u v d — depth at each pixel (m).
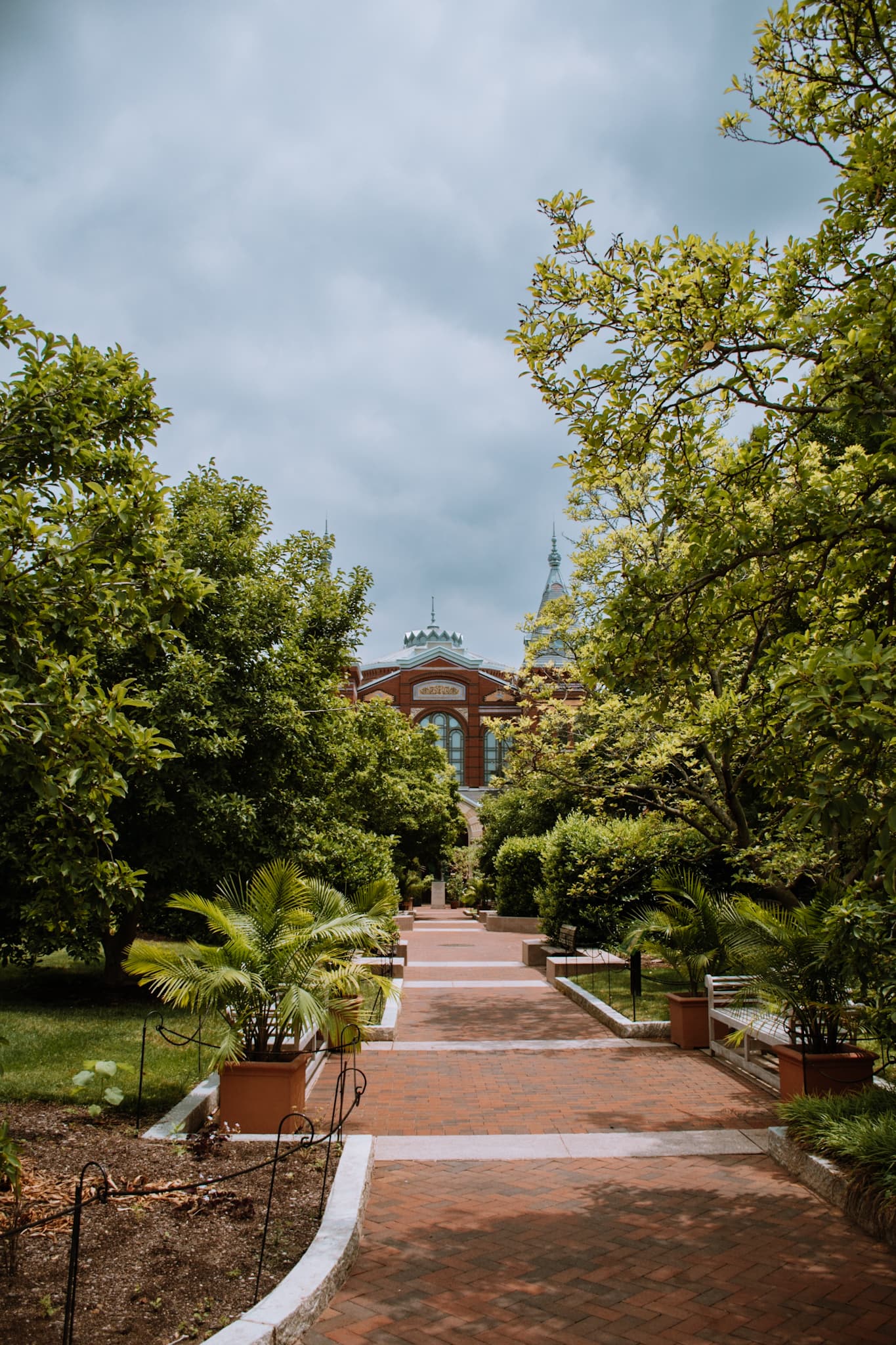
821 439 14.77
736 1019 9.21
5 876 10.36
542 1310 4.20
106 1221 4.74
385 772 25.91
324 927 7.63
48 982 13.72
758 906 8.68
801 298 6.77
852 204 5.98
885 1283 4.52
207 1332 3.71
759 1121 7.51
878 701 3.89
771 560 6.49
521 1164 6.43
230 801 11.55
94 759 4.82
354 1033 7.79
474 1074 9.20
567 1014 12.94
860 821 4.36
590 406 6.95
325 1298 4.17
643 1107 7.94
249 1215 4.91
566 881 18.30
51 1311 3.81
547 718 15.68
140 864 11.80
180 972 6.75
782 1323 4.10
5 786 6.43
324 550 16.16
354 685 54.50
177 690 11.05
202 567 13.07
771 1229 5.22
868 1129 5.77
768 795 6.73
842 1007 7.04
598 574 15.66
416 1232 5.15
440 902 44.41
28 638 4.76
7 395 5.17
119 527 4.98
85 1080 5.01
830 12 6.82
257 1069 6.79
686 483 6.69
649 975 15.38
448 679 58.69
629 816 19.02
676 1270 4.66
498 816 33.81
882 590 6.25
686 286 6.32
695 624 6.32
